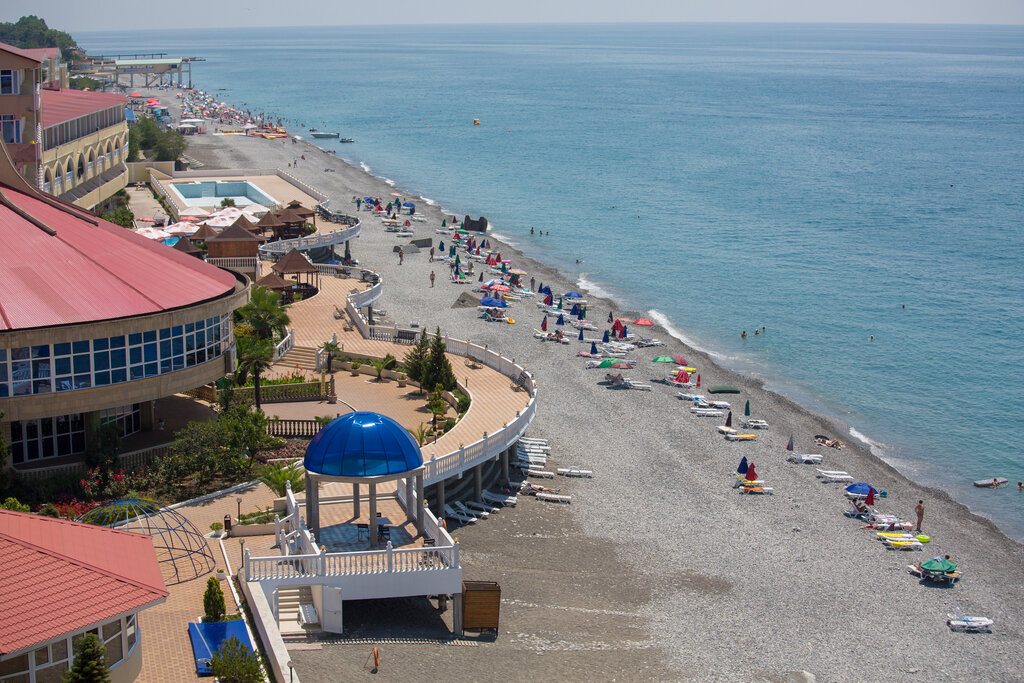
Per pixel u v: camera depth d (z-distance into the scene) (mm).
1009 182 180875
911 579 48844
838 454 64750
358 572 38000
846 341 90375
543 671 37750
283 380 62812
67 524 32281
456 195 159000
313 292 83438
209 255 89000
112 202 122875
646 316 96000
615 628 42312
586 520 52875
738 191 167500
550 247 124688
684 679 38656
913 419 72688
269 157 189875
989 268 117500
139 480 47125
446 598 41719
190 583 38188
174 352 51156
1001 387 79500
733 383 77688
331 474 39688
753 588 46875
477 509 53250
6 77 82938
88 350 47469
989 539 53906
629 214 146625
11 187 57750
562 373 76688
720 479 59281
